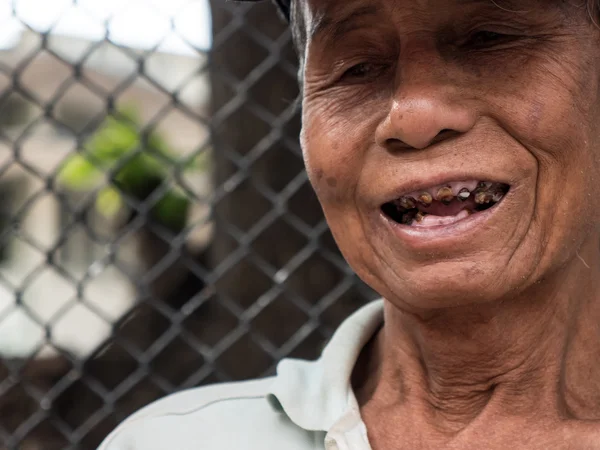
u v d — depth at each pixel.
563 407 1.36
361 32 1.31
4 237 2.97
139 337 4.37
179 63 3.85
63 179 4.50
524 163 1.24
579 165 1.25
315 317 2.75
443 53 1.26
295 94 3.15
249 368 3.25
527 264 1.26
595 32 1.27
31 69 4.93
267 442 1.45
